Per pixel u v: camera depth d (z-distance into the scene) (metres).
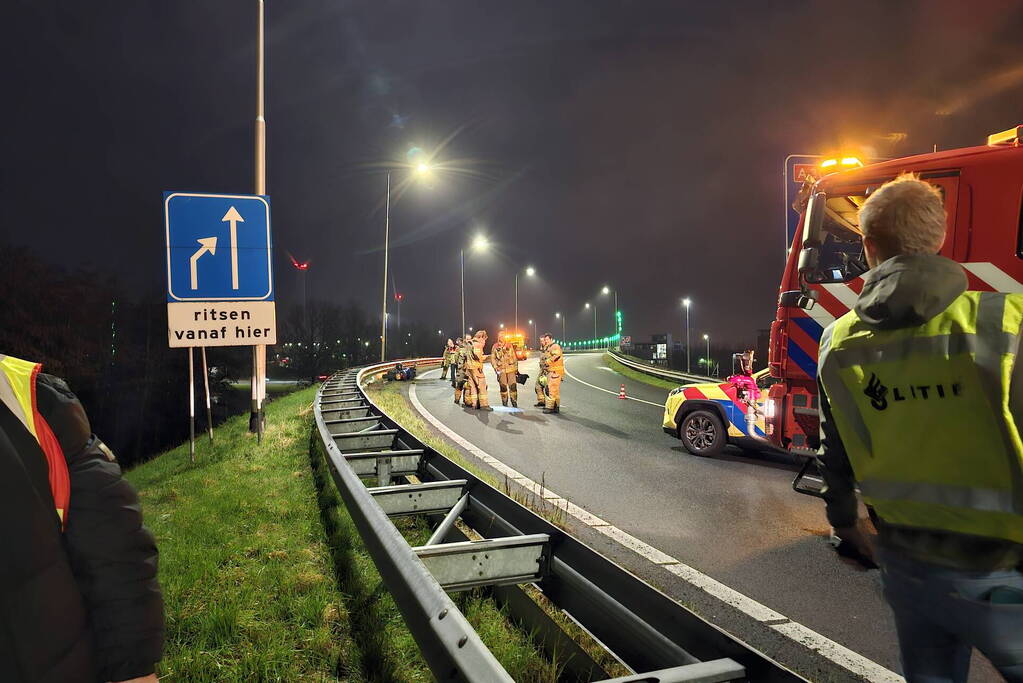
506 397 18.00
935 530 1.64
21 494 1.18
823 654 3.73
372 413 10.26
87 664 1.27
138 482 8.07
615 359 41.06
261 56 10.27
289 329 93.94
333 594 3.91
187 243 8.97
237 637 3.39
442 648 2.26
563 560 3.35
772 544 5.78
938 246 1.78
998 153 5.92
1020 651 1.54
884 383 1.71
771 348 7.49
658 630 2.56
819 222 6.25
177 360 52.28
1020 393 1.49
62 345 46.34
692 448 10.23
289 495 6.46
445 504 4.85
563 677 3.05
